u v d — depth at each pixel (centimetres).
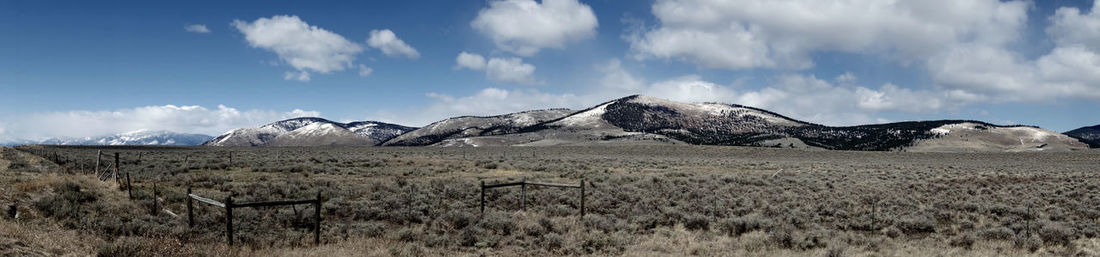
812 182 3956
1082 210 2759
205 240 1836
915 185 3875
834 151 12500
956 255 1867
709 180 3903
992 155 11862
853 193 3394
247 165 4556
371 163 5288
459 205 2656
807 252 1934
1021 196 3322
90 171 3825
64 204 2014
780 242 2056
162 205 2270
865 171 5591
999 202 3088
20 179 2384
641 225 2386
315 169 4322
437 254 1808
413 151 10194
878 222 2483
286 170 4222
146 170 3772
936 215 2691
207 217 2112
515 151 11294
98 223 1900
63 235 1639
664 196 3159
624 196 3088
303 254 1695
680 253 1902
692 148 12638
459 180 3572
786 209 2752
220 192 2750
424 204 2603
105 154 6247
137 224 1923
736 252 1912
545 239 2038
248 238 1900
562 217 2506
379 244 1856
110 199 2247
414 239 2019
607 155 10219
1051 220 2606
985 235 2162
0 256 1250
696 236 2189
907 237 2239
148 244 1616
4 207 1827
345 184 3247
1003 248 1991
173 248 1597
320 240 1934
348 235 2033
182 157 6025
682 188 3456
